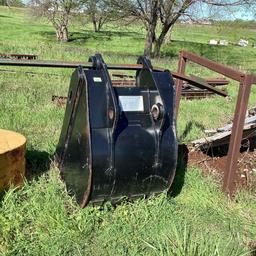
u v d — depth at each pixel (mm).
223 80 12703
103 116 3416
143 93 3668
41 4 36312
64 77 11297
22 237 3230
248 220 4023
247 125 5156
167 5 27016
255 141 6258
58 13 36031
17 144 3861
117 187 3516
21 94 8289
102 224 3521
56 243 3209
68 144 3801
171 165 3656
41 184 4004
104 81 3465
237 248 3373
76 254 3154
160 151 3580
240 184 4840
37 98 8227
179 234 3410
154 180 3654
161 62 18062
